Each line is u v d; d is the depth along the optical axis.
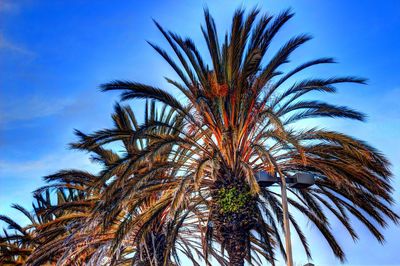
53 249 26.70
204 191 22.06
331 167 20.31
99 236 26.19
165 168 21.48
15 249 32.28
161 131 24.02
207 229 22.81
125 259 28.66
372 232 22.64
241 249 20.00
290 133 20.02
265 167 20.58
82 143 22.53
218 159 20.05
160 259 24.59
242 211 20.09
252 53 18.91
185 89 20.84
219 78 19.95
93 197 26.92
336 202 23.05
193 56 20.34
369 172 20.39
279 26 19.97
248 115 20.27
